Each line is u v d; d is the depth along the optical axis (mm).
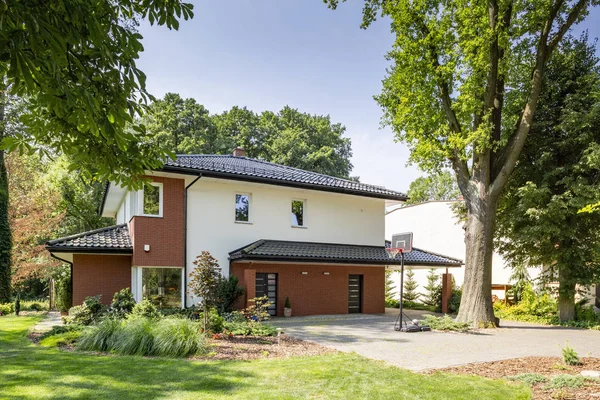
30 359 8281
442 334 13805
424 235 29094
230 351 9508
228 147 41094
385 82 17359
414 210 29891
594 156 15266
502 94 16219
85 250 15516
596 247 16703
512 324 17125
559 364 8859
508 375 7926
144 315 12820
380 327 15297
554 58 17766
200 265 12312
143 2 5195
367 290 21125
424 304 24797
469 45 14297
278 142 40875
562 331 15055
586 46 17812
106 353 9086
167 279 16578
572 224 17500
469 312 15875
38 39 3521
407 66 15734
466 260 16391
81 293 16375
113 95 4543
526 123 15648
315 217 20438
